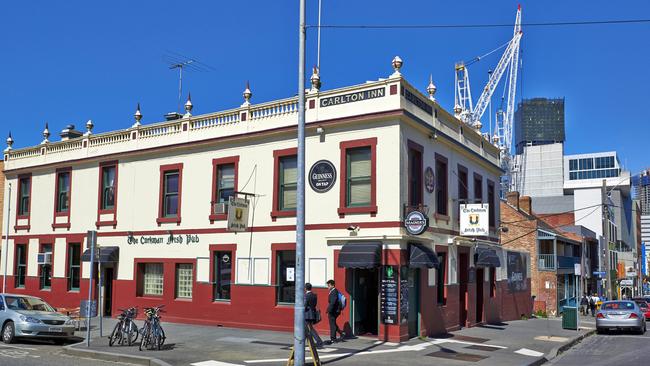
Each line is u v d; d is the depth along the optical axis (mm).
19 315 18344
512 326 25812
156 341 16219
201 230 22797
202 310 22359
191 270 23156
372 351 16203
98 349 16141
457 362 14992
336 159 19719
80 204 27031
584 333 24188
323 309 19344
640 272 102250
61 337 18703
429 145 20969
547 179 124812
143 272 24688
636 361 16500
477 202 25750
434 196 21109
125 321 17047
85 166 27156
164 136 24344
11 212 30219
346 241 19094
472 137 25422
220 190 22672
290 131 20750
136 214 24828
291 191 20906
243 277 21453
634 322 25344
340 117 19594
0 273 30125
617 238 92562
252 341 17875
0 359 14703
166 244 23734
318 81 20547
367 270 19688
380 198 18703
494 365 14750
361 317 19250
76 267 27172
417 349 16781
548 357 17031
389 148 18750
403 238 18156
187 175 23500
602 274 51094
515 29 95438
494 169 27844
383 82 18969
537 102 178750
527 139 177625
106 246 25562
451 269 22188
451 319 21906
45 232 28312
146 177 24781
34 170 29391
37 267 28344
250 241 21438
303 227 13414
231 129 22359
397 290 18062
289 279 20484
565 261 42188
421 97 20391
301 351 13031
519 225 39219
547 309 38125
